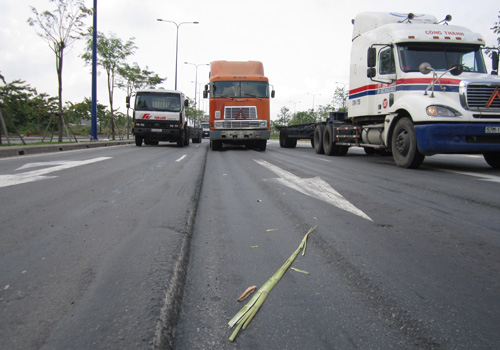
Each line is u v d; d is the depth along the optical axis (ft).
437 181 20.70
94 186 18.07
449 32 29.27
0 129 48.29
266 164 31.12
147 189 17.30
